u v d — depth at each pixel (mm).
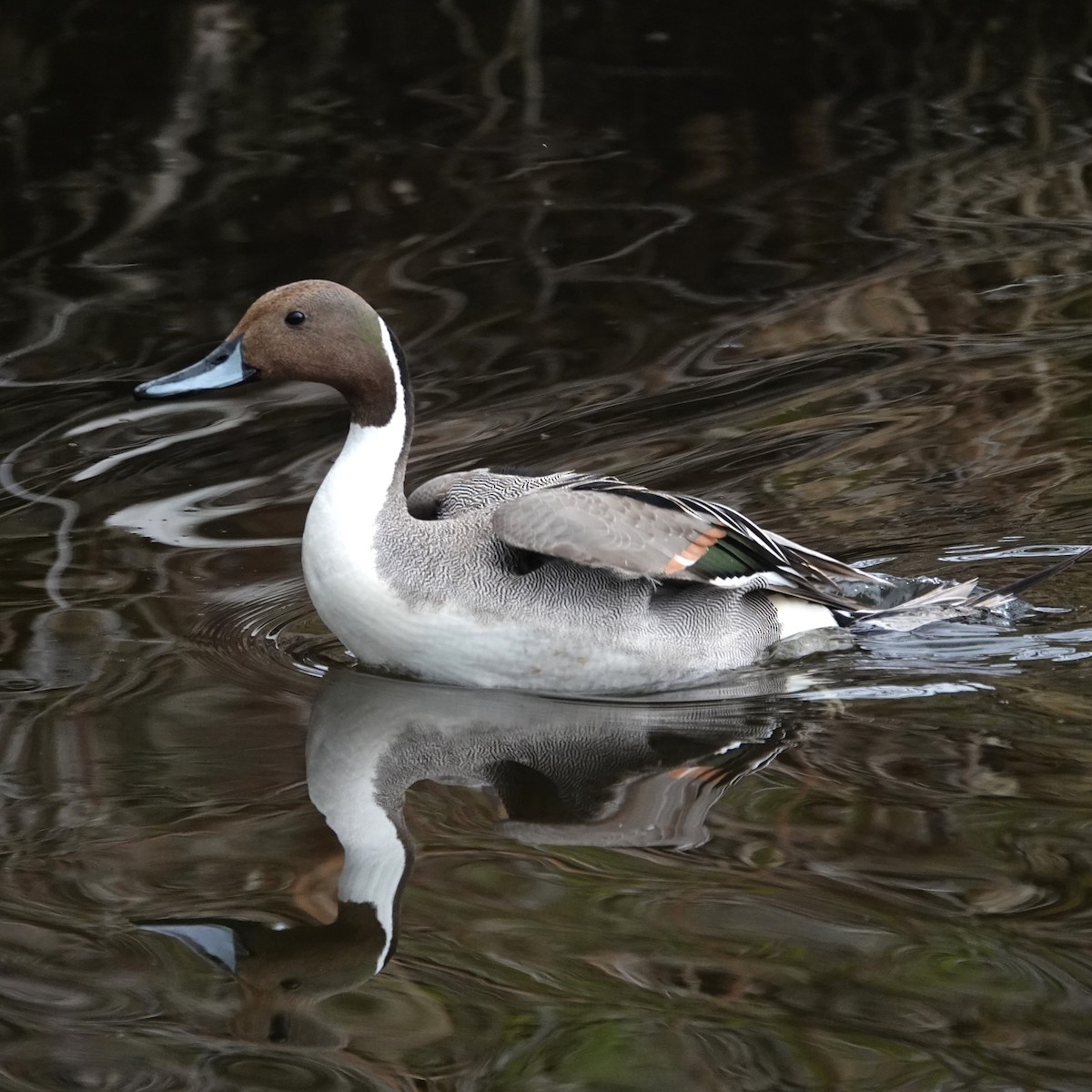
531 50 22953
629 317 16172
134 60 21812
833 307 16422
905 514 12836
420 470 13312
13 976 7254
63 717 9703
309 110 20828
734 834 8469
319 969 7316
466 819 8688
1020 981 7148
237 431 14125
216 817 8633
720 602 10766
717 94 21750
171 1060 6711
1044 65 22953
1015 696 10148
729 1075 6582
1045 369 15172
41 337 15492
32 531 12289
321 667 10602
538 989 7145
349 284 16500
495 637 10148
